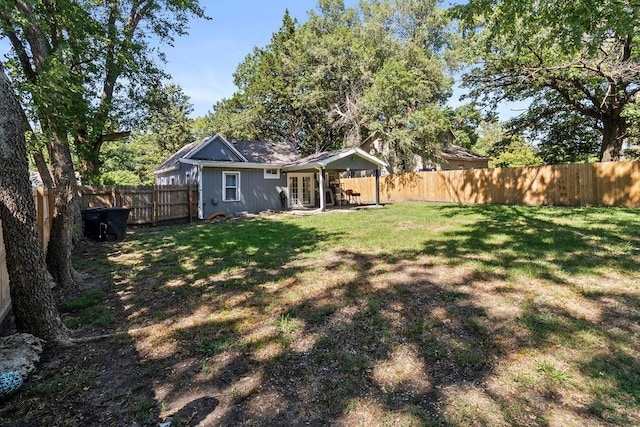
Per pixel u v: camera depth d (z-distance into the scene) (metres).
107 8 9.61
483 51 12.88
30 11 5.46
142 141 32.06
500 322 3.18
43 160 6.91
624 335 2.85
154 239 8.52
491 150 20.73
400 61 19.55
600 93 13.52
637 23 5.84
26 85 5.53
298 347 2.91
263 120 28.36
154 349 2.96
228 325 3.38
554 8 6.07
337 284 4.43
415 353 2.74
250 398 2.27
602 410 2.02
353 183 22.48
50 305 3.04
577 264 4.79
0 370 2.41
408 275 4.68
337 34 23.33
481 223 8.97
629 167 11.06
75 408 2.22
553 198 13.13
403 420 2.01
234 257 6.15
